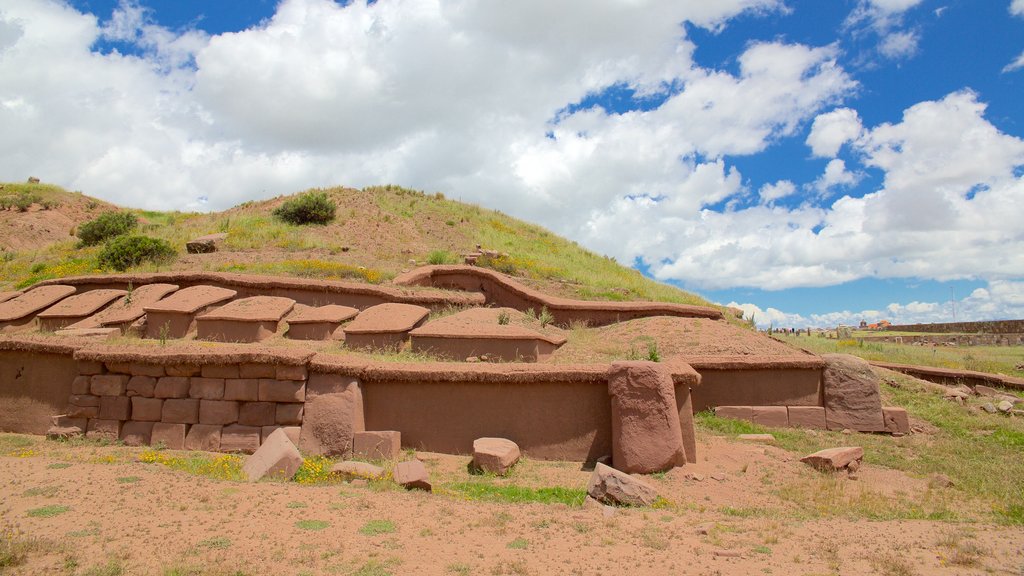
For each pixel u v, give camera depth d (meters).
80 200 38.19
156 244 19.88
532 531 6.15
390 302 16.64
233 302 15.24
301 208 26.25
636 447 8.76
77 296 16.25
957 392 13.57
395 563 5.21
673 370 9.26
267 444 8.52
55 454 8.88
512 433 9.66
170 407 9.95
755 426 11.64
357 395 9.64
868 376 11.82
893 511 7.38
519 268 21.97
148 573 4.76
